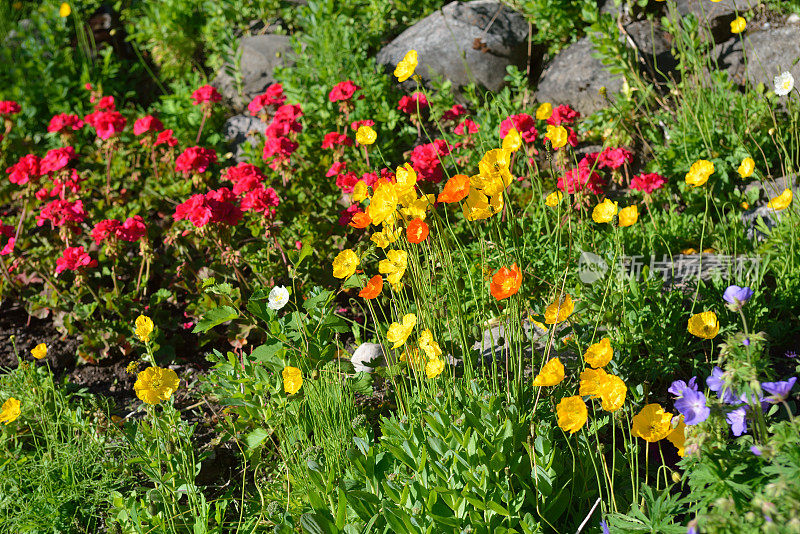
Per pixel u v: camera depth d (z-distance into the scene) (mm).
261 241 4422
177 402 3586
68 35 7719
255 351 3076
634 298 3117
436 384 2758
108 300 4035
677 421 1952
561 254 3523
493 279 2287
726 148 4508
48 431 3203
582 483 2426
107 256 4402
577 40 5875
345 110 5027
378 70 5801
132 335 3982
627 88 5039
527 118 4191
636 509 2096
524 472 2359
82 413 3379
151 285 4488
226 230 3920
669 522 2055
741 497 1870
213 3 7219
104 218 4797
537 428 2416
